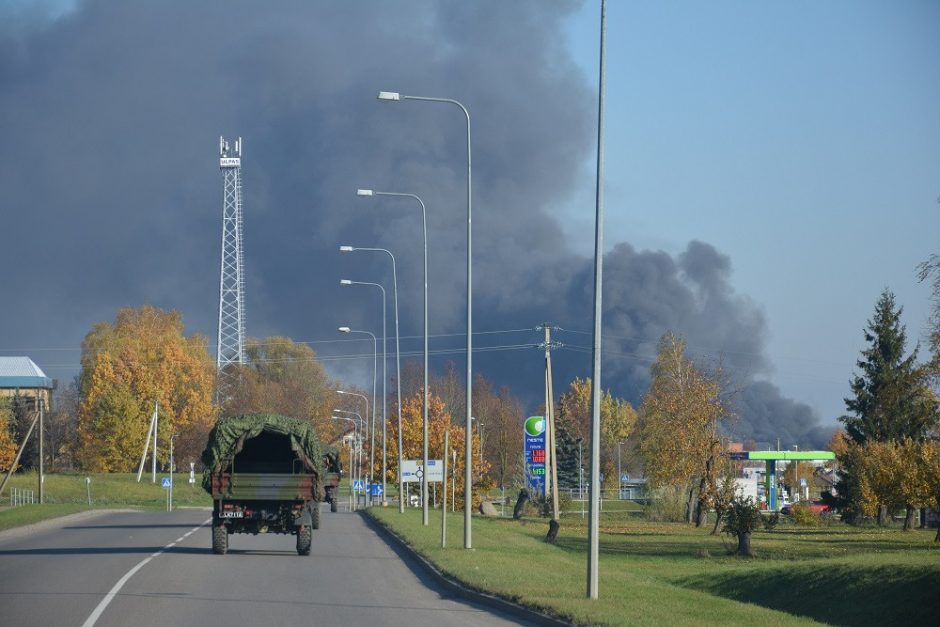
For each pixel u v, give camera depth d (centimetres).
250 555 2856
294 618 1577
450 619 1603
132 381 10512
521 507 6856
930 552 3931
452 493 6525
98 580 2127
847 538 5494
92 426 10288
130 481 9650
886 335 8162
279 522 2858
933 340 3578
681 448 6781
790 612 2673
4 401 10744
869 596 2578
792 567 3119
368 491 8806
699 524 6494
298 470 3044
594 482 1816
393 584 2158
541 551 3145
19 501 7300
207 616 1586
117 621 1516
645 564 3812
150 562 2578
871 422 8081
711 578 3234
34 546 3216
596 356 1823
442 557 2631
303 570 2423
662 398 6950
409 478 5409
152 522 4912
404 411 7606
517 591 1864
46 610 1641
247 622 1523
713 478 6194
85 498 8331
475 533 3812
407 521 4550
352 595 1925
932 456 5169
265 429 2912
